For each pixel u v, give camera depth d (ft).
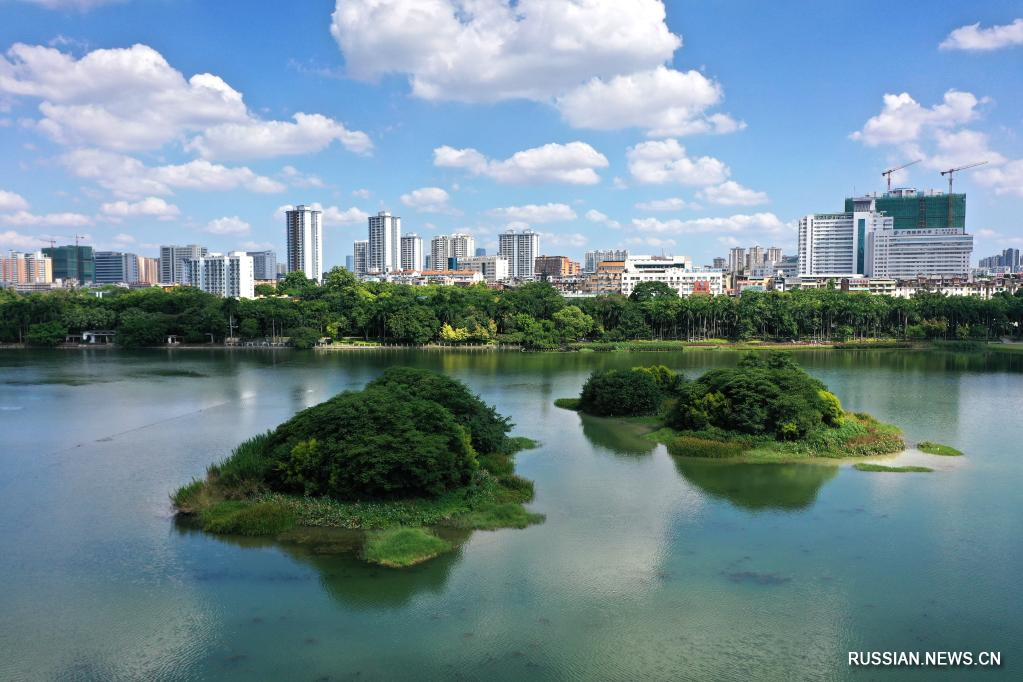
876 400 439.63
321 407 245.86
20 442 326.03
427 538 194.49
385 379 290.35
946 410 403.54
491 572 179.11
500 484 247.91
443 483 226.58
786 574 179.11
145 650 145.38
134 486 254.06
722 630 152.76
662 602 164.35
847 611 161.17
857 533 206.80
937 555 191.21
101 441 327.88
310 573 178.19
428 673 136.67
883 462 285.64
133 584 173.37
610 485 253.24
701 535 204.64
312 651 144.05
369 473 214.48
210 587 171.01
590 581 174.29
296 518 209.56
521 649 144.87
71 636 150.92
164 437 336.70
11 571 181.37
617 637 149.59
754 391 319.47
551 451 304.71
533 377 560.61
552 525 211.82
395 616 157.48
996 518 219.41
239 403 436.76
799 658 142.72
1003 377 558.97
